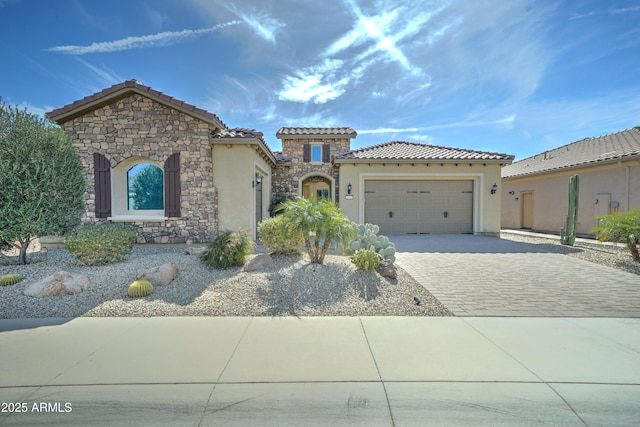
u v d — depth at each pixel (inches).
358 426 108.3
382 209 669.3
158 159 462.9
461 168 654.5
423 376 136.8
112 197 463.2
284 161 730.2
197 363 147.0
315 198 322.7
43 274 290.0
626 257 414.6
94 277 276.7
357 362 148.5
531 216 842.2
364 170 651.5
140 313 212.2
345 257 341.4
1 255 330.6
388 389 128.1
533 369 142.5
